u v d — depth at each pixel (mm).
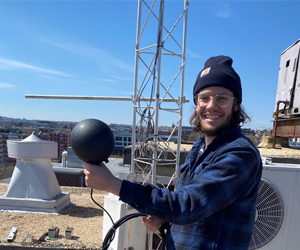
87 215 5949
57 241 4551
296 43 5996
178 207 1119
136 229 3713
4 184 8578
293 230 2895
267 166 2936
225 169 1189
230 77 1431
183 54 4766
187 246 1326
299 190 2893
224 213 1288
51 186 6227
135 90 4898
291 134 6199
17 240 4527
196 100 1624
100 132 1270
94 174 1249
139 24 4785
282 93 6625
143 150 4918
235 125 1518
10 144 5988
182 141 6902
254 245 2941
